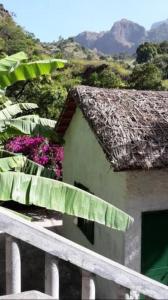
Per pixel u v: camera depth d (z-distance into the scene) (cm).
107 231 740
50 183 340
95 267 158
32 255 833
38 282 743
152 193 675
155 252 684
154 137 674
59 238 158
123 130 679
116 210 329
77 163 935
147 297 166
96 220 325
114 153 625
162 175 676
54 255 156
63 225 1088
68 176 1014
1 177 338
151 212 678
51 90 1658
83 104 777
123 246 666
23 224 156
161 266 688
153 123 719
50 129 725
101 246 772
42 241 156
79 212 329
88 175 860
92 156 830
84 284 160
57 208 330
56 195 335
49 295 147
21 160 590
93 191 827
